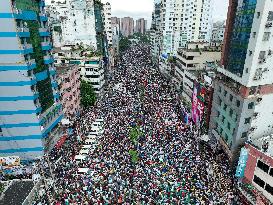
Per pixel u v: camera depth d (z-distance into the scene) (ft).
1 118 151.74
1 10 131.95
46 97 170.81
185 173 149.48
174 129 208.23
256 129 157.58
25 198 122.83
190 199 128.36
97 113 247.29
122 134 198.39
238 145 157.89
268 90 148.56
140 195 131.75
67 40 362.33
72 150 177.99
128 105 265.75
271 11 128.88
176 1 443.32
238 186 137.59
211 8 474.08
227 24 161.89
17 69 142.51
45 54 170.30
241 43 147.95
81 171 151.43
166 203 125.90
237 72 153.79
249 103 147.84
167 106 262.88
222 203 127.03
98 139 190.90
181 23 465.06
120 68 490.08
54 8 413.59
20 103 149.28
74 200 129.29
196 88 213.25
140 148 177.37
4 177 148.87
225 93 167.94
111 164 159.33
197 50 278.46
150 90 323.78
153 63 545.44
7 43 137.80
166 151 173.37
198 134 197.57
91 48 333.21
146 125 214.69
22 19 142.51
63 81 212.64
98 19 370.94
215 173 150.92
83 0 342.85
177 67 322.14
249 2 138.21
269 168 122.31
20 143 158.71
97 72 294.05
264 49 136.77
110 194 133.39
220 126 178.70
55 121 181.16
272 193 121.80
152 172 150.61
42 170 147.84
